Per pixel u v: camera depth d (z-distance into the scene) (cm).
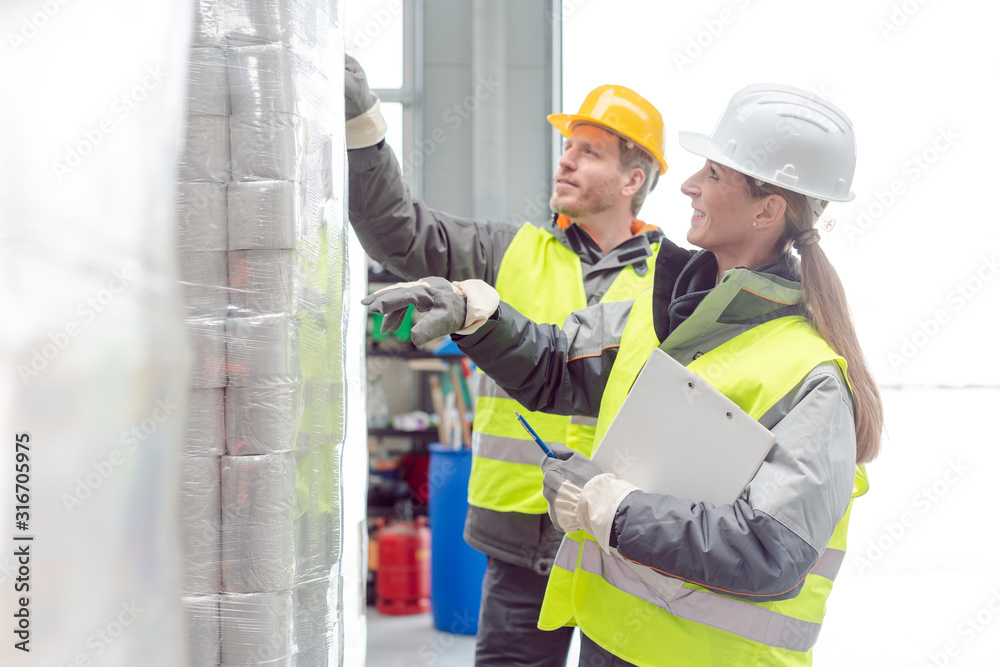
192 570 87
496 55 394
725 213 113
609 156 179
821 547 93
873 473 444
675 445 102
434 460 331
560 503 105
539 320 170
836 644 326
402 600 354
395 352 344
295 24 93
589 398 131
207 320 88
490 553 166
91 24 66
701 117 366
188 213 88
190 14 77
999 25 403
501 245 183
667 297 117
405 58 406
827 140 110
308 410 97
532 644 163
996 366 439
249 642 88
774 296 107
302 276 94
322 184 102
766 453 96
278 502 89
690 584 100
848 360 105
